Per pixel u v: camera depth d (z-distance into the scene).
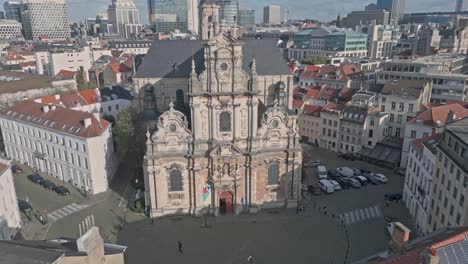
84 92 119.75
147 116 86.06
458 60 147.25
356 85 142.25
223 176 71.44
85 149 80.12
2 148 112.19
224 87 67.75
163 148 69.75
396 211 75.19
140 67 89.06
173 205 73.56
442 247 29.25
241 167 72.19
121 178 91.06
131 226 70.12
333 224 70.81
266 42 92.56
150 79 87.38
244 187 73.81
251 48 90.69
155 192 71.62
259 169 73.31
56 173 91.06
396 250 35.06
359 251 62.34
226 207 74.56
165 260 60.44
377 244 64.31
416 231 68.44
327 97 120.56
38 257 27.27
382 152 98.94
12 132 100.62
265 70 88.06
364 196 81.69
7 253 27.98
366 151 102.00
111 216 73.38
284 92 88.31
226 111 69.12
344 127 106.38
